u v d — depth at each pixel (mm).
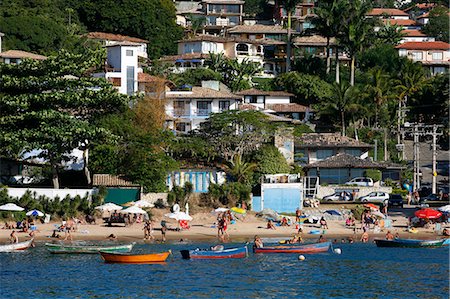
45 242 138125
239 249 129125
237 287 108812
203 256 127250
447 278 115625
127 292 105438
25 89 161250
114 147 168125
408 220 161125
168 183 175750
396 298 103812
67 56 163375
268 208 169125
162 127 193000
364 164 199625
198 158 185250
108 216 158500
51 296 102625
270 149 188625
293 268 121812
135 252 129500
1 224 149375
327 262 126812
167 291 106062
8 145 157750
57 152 161750
